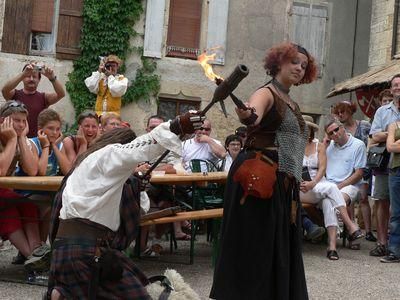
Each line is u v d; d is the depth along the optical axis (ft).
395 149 22.99
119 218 11.15
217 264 12.79
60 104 45.75
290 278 12.91
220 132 48.24
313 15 50.80
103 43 46.14
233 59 49.16
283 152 12.77
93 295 10.56
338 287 19.07
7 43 45.16
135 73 47.11
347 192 26.61
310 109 50.78
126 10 46.47
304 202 25.12
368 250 26.03
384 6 45.88
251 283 12.48
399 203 23.25
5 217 17.95
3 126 17.75
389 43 45.11
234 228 12.66
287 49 12.97
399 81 24.71
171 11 48.21
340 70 51.19
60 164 19.54
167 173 21.58
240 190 12.69
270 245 12.49
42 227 18.67
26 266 17.46
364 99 38.60
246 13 49.47
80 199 10.77
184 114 10.34
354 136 29.81
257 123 12.21
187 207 22.99
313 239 25.81
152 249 22.44
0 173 17.51
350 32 51.44
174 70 47.85
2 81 45.01
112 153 10.61
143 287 11.00
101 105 34.68
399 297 18.20
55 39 45.85
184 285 12.39
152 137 10.34
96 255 10.73
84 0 45.83
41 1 45.85
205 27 48.70
